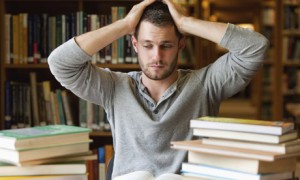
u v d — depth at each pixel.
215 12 9.85
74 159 1.23
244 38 1.45
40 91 2.95
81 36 1.48
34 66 2.96
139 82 1.59
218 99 1.62
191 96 1.56
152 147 1.51
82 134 1.24
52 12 3.17
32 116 2.96
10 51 2.96
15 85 2.95
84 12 2.97
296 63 4.89
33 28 2.95
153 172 1.50
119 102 1.58
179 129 1.53
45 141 1.17
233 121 1.15
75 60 1.48
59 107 2.93
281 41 4.80
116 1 3.11
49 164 1.18
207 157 1.14
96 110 2.93
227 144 1.13
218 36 1.46
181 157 1.49
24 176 1.16
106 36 1.48
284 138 1.08
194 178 1.15
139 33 1.45
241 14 10.33
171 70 1.46
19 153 1.13
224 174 1.11
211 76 1.59
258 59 1.48
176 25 1.47
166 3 1.47
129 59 2.93
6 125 2.94
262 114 7.25
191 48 3.48
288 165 1.15
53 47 2.95
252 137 1.09
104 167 2.81
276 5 4.79
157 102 1.56
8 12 3.12
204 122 1.16
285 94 5.03
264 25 7.00
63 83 1.58
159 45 1.42
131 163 1.53
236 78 1.55
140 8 1.46
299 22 4.79
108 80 1.60
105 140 3.09
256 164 1.06
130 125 1.54
